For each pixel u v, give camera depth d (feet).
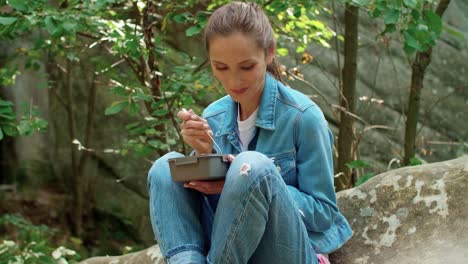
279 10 9.78
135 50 9.59
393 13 8.48
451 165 6.83
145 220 16.51
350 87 12.15
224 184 5.22
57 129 17.25
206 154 5.46
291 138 5.92
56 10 9.48
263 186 5.08
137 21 10.36
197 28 9.39
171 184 5.66
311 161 5.86
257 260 5.54
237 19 5.38
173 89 9.86
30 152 17.34
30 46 15.16
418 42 8.64
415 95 12.07
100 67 11.86
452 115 18.47
